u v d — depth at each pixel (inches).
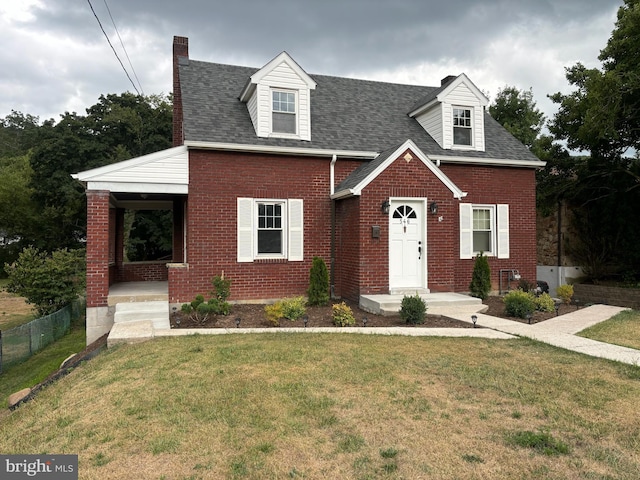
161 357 249.1
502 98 1075.9
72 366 275.0
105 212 411.8
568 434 153.6
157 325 342.3
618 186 622.2
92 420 174.1
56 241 1190.9
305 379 209.8
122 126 1147.3
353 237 445.1
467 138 548.1
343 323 347.9
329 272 481.4
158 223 1153.4
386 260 438.6
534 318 386.3
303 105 481.4
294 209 468.4
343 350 262.1
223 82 532.7
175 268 427.8
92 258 409.1
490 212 542.3
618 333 322.0
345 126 525.7
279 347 268.5
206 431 157.8
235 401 183.9
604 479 124.8
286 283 463.8
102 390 206.7
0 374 369.4
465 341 291.0
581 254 679.1
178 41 613.0
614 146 617.9
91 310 408.5
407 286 453.7
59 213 1125.7
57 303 556.7
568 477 126.1
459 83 541.3
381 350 263.4
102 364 250.8
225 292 400.2
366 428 158.7
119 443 152.6
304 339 291.7
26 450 156.8
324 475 128.6
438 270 457.7
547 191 677.9
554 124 677.9
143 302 414.9
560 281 681.6
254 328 335.0
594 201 663.8
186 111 468.4
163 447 147.3
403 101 618.5
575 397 188.5
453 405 179.8
